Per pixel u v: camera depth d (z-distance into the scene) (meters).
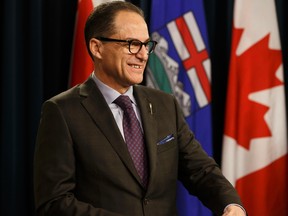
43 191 2.25
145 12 4.14
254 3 4.20
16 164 3.79
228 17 4.40
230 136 4.18
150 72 3.99
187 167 2.61
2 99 3.74
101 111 2.42
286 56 4.52
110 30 2.39
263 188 4.21
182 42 4.09
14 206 3.77
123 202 2.32
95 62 2.52
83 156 2.34
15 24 3.77
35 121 3.80
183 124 2.67
